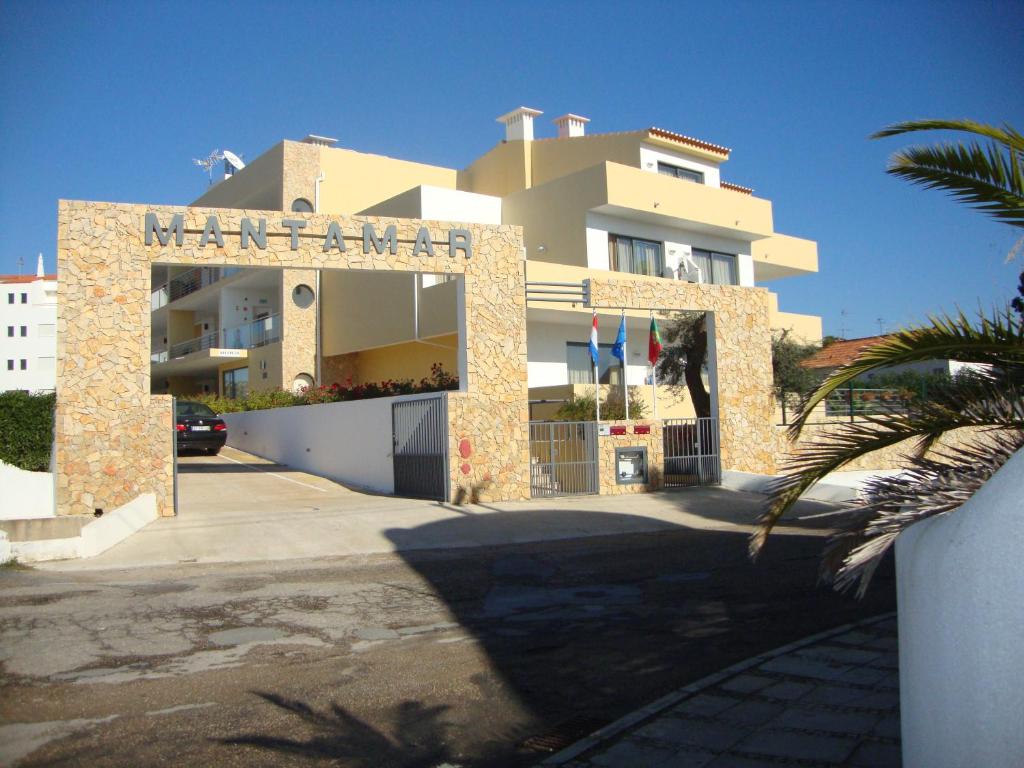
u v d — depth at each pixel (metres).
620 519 15.43
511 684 6.23
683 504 17.19
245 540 12.77
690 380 23.23
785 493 5.27
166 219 14.88
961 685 3.28
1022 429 4.78
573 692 6.05
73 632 7.54
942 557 3.46
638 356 28.33
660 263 27.94
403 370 28.98
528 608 8.66
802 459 5.26
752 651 6.98
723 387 20.00
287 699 5.88
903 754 3.85
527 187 31.28
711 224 28.02
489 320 17.27
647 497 18.11
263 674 6.42
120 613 8.26
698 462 19.64
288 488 19.58
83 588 9.43
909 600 3.78
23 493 13.94
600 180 25.34
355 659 6.83
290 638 7.45
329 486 20.11
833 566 5.35
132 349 14.60
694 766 4.68
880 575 10.11
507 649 7.12
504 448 17.23
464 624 7.99
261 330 32.88
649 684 6.21
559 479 18.30
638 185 25.94
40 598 8.88
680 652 6.99
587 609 8.59
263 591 9.42
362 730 5.33
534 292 18.14
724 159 31.22
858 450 5.09
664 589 9.52
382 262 16.30
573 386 23.05
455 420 16.81
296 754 4.93
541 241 27.08
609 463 18.59
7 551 10.84
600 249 26.17
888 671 6.22
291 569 10.91
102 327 14.47
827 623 7.86
